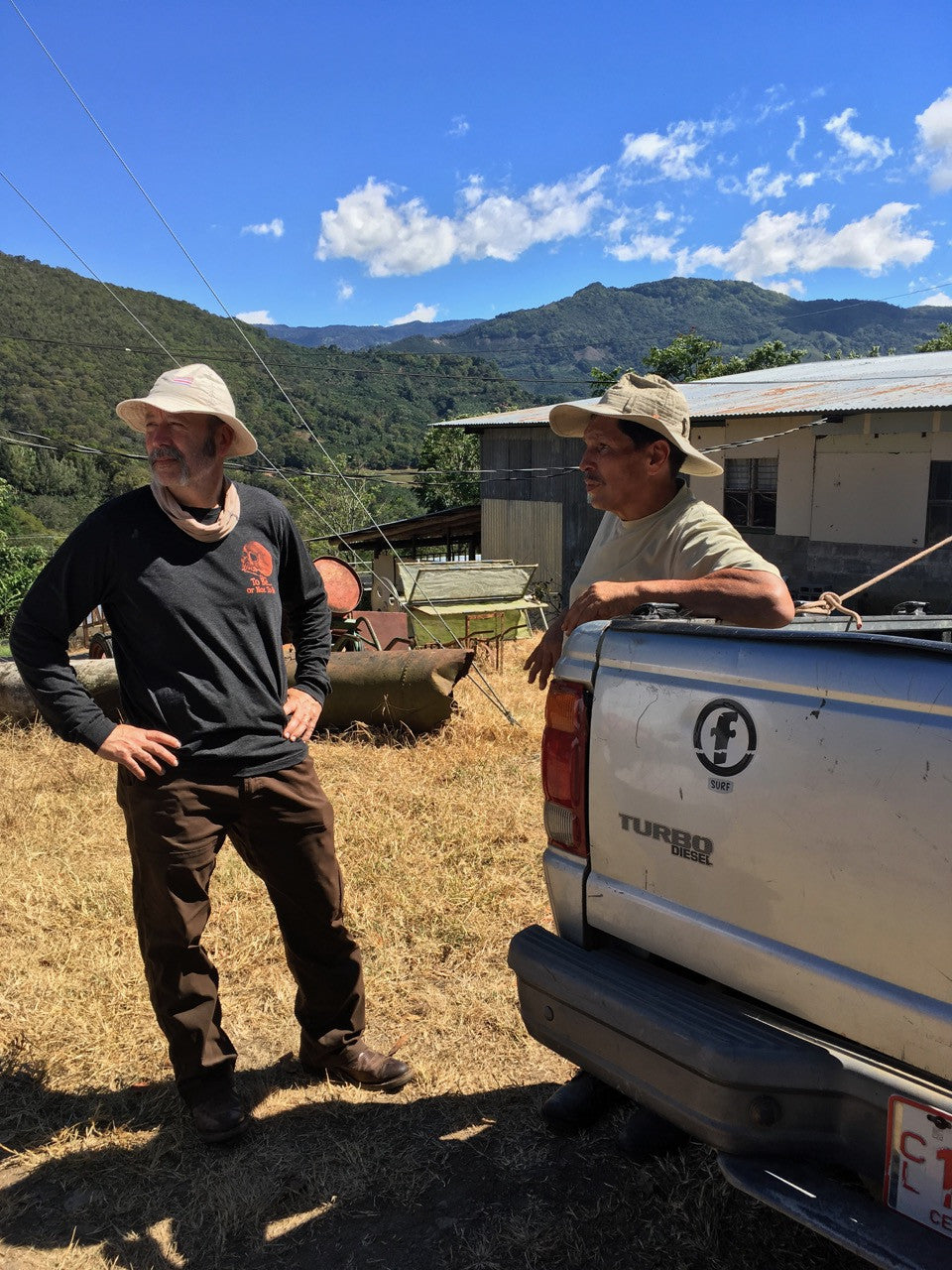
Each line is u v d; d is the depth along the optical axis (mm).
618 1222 2309
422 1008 3295
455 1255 2221
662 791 1978
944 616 3152
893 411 12734
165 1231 2314
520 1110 2758
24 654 2459
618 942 2215
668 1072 1902
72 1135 2645
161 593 2482
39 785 5949
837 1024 1704
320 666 2924
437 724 7469
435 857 4652
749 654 1822
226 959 3611
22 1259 2225
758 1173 1744
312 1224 2332
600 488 2707
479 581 12336
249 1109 2775
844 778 1652
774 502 16047
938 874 1533
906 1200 1623
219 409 2467
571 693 2184
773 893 1787
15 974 3475
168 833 2492
